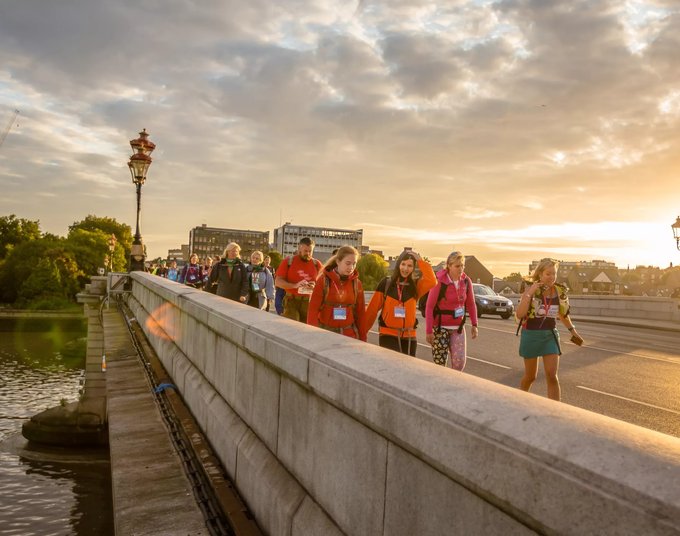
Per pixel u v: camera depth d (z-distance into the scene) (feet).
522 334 21.20
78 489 52.60
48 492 51.11
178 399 20.57
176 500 12.26
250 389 12.70
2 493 51.75
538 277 20.86
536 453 4.66
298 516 9.13
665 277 356.79
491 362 37.17
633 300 97.19
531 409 5.40
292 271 27.04
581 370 34.78
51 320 281.33
